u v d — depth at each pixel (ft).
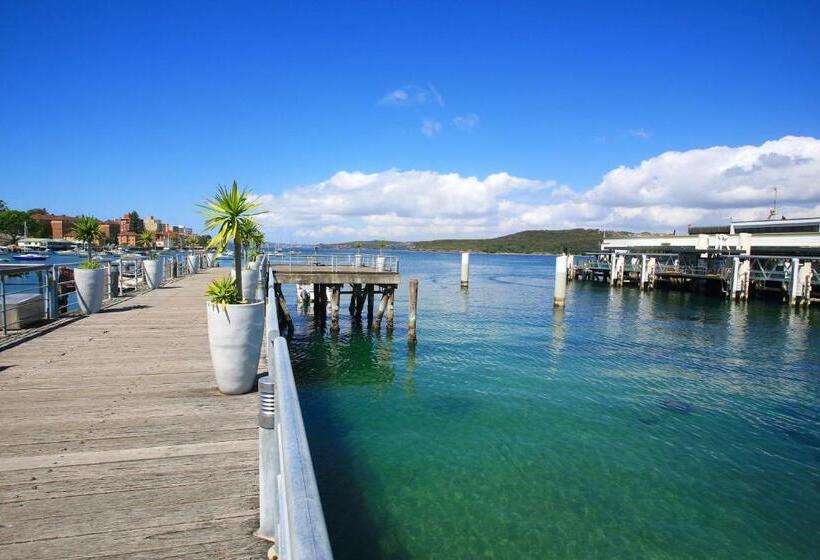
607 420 39.22
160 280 62.69
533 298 138.31
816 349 71.92
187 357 25.86
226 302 19.51
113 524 10.95
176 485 12.72
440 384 48.32
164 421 16.97
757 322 98.17
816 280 124.26
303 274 66.95
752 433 37.58
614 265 180.86
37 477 12.91
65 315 38.29
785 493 28.04
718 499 27.09
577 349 67.72
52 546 10.13
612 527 23.98
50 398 19.08
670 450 33.60
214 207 20.06
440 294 144.77
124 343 29.12
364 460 30.48
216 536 10.65
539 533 23.16
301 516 4.16
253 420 17.24
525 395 45.11
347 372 52.70
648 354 66.28
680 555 22.07
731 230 192.54
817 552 22.71
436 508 24.97
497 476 28.73
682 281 172.04
